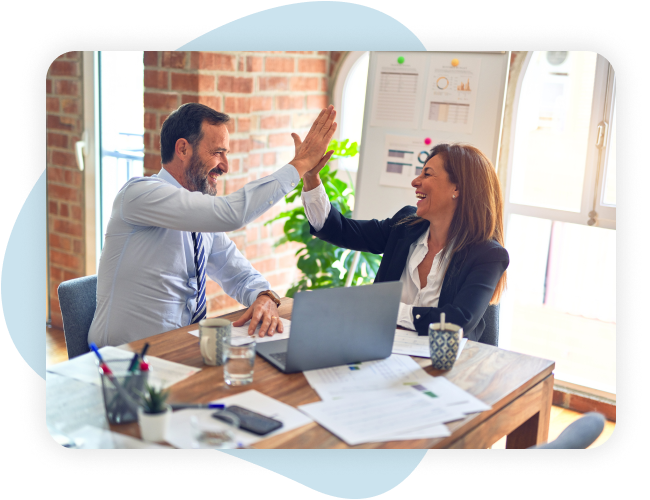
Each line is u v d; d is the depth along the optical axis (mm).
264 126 3244
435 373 1440
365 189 2887
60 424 1133
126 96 3234
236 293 2076
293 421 1165
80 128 3355
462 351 1603
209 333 1403
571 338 3293
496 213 1939
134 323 1876
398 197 2811
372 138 2855
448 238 1918
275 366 1424
